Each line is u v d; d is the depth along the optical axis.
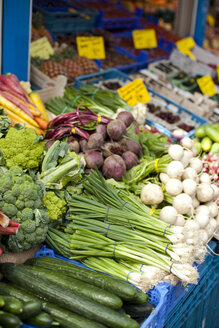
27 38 1.58
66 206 1.21
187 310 1.30
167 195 1.32
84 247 1.13
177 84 2.26
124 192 1.28
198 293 1.37
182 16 2.69
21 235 1.06
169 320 1.20
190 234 1.13
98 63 2.27
